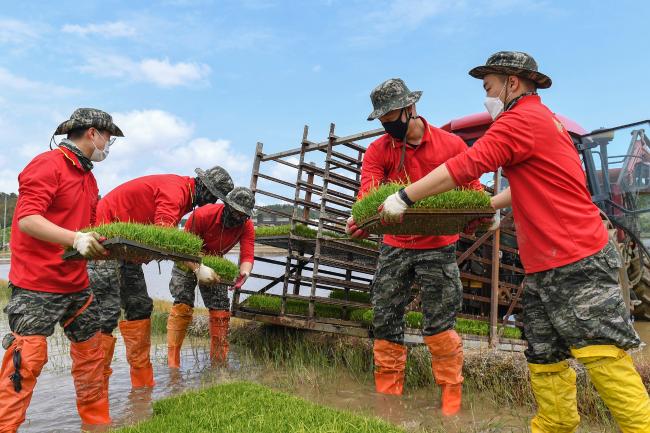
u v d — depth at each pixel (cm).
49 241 341
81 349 397
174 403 391
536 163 294
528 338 307
